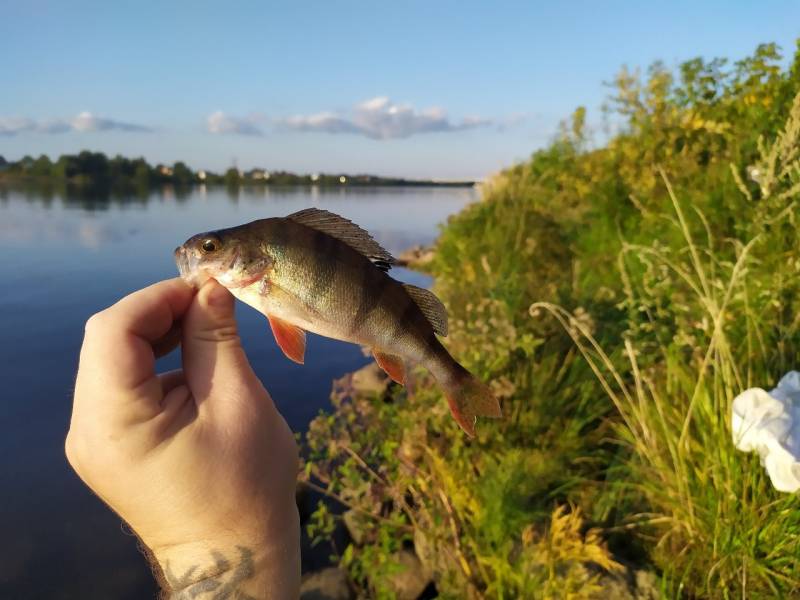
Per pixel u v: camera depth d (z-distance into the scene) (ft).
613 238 29.12
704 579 11.41
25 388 26.23
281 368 29.32
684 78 30.94
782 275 14.66
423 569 14.11
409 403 16.56
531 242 29.40
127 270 53.31
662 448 13.53
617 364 17.13
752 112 26.50
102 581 15.42
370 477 15.33
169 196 214.69
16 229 82.48
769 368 13.56
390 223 122.83
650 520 12.62
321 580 14.61
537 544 12.41
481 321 16.80
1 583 15.31
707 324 13.12
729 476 11.57
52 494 18.83
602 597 11.40
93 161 316.81
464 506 13.50
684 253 20.39
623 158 31.63
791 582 10.52
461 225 41.55
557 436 15.90
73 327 35.22
